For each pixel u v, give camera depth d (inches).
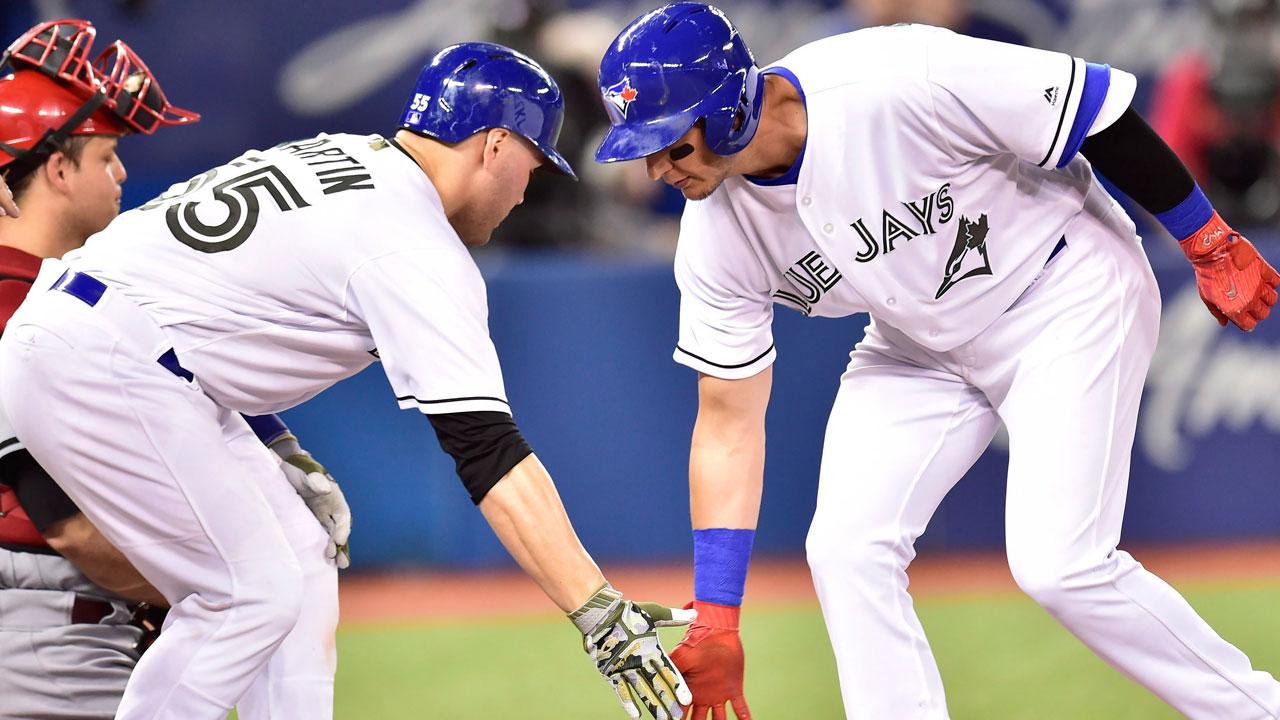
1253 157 1083.9
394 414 1002.1
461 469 416.5
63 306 418.0
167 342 422.3
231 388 434.9
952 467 489.7
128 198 1240.2
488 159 442.6
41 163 462.3
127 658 458.3
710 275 474.9
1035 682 709.3
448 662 786.2
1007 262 463.8
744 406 489.7
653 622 414.3
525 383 1003.9
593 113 1098.7
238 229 424.5
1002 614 856.9
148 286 423.2
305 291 422.9
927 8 1175.0
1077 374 460.8
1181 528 1029.8
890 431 486.0
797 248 460.4
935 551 1026.1
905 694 464.1
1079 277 469.7
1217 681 449.7
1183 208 455.8
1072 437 454.6
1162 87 1212.5
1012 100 431.5
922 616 857.5
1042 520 450.3
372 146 443.8
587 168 1099.3
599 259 1067.3
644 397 1008.2
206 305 422.6
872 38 447.5
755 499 489.7
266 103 1321.4
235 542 430.0
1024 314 471.8
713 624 474.3
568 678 747.4
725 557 479.8
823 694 702.5
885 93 433.1
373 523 1005.8
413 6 1321.4
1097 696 680.4
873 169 438.6
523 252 1090.7
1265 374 1024.2
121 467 417.4
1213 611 847.1
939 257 455.8
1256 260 461.4
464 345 414.3
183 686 426.9
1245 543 1027.3
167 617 441.4
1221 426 1025.5
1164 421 1019.3
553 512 413.7
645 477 1011.3
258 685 466.6
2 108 458.3
